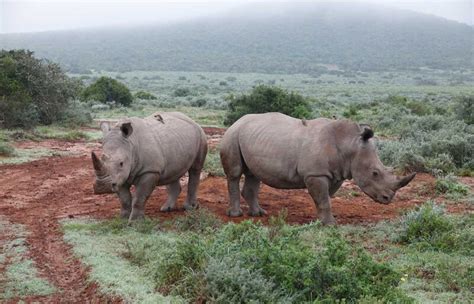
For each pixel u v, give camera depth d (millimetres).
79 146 22891
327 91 78000
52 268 9039
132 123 11109
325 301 6934
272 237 8859
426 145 18391
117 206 13016
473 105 25844
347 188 15242
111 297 7750
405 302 7035
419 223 10297
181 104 48031
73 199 13891
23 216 12102
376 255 9398
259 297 7078
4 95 25875
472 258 9281
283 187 11719
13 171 17266
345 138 11133
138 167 11047
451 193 14539
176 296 7508
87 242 9945
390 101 44688
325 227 10953
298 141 11297
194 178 12812
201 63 186875
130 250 9336
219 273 7344
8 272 8797
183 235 10023
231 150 12031
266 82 105125
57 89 28906
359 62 198250
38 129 26453
